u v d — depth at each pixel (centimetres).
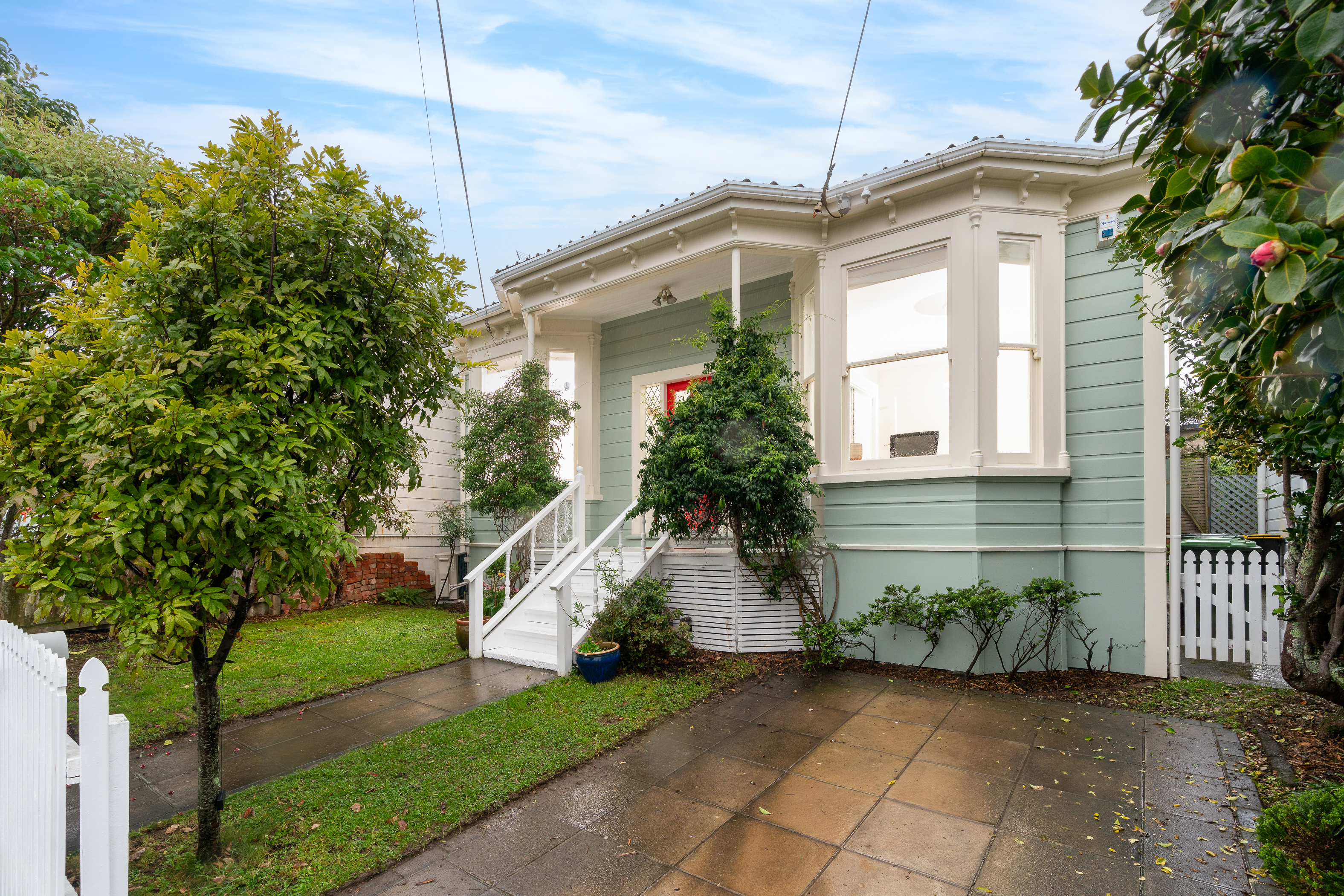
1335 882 234
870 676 576
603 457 997
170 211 286
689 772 387
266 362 280
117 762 205
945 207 617
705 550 673
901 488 627
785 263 785
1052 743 421
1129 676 567
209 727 298
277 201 315
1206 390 295
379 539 1111
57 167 707
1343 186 124
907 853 297
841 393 679
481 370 1152
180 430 248
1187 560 616
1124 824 318
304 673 594
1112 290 597
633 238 758
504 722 462
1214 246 164
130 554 254
